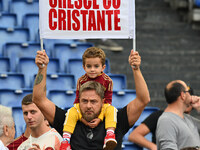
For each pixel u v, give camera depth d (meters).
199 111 14.06
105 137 10.48
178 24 36.81
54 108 11.12
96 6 11.70
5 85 23.50
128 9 11.73
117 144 10.73
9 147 13.36
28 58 25.00
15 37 28.34
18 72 24.78
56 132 12.65
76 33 11.66
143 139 14.26
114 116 10.80
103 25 11.68
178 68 30.78
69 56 26.98
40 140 12.39
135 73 10.77
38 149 11.50
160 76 29.44
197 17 37.03
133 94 22.84
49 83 23.78
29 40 28.62
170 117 13.16
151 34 34.97
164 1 40.12
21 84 23.78
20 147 12.65
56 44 26.84
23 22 29.69
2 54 27.38
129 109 10.95
